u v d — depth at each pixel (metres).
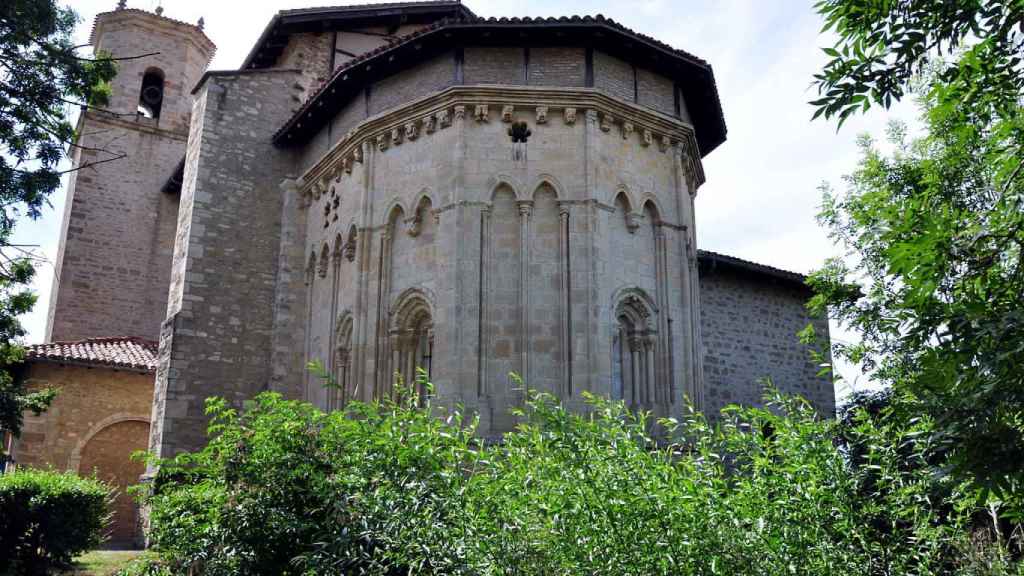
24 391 19.42
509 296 15.92
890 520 6.35
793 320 23.81
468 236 16.02
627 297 16.52
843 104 6.53
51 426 24.30
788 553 6.15
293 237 21.70
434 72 17.45
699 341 18.08
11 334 17.94
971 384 5.19
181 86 34.41
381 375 16.86
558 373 15.50
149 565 10.58
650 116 17.55
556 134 16.64
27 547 15.38
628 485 6.26
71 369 24.95
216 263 21.34
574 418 6.89
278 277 21.56
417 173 17.14
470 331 15.52
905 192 12.92
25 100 15.66
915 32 6.29
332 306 19.22
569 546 6.25
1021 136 6.86
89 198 31.56
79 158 31.92
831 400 23.94
